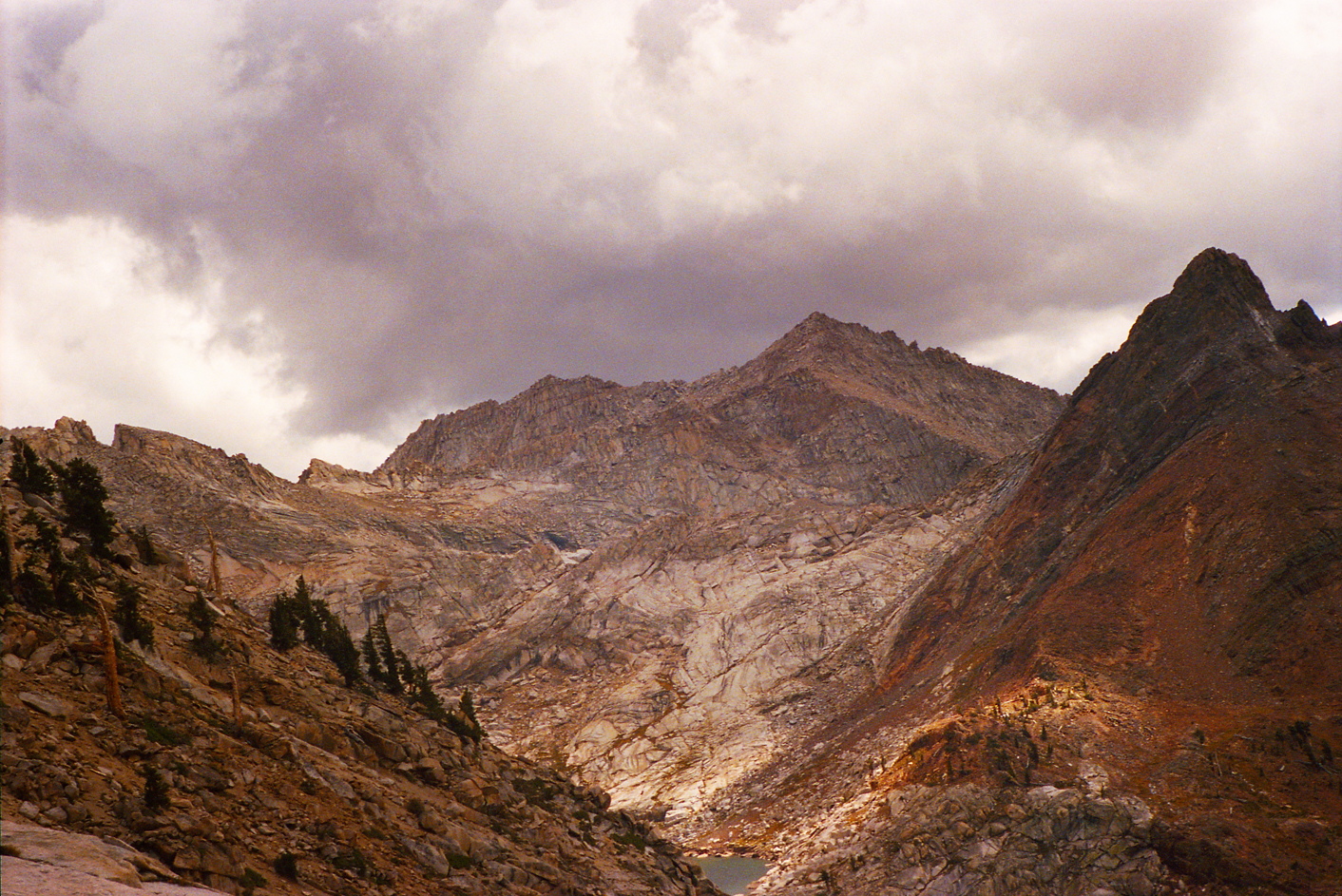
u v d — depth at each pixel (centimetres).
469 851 5634
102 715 4303
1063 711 15262
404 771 6425
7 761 3488
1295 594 15550
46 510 6488
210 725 5019
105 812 3562
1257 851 11600
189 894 3127
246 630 7188
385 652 8438
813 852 15025
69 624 4884
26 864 2894
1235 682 14938
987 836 13200
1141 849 12294
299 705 6203
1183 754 13512
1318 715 13525
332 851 4481
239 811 4375
